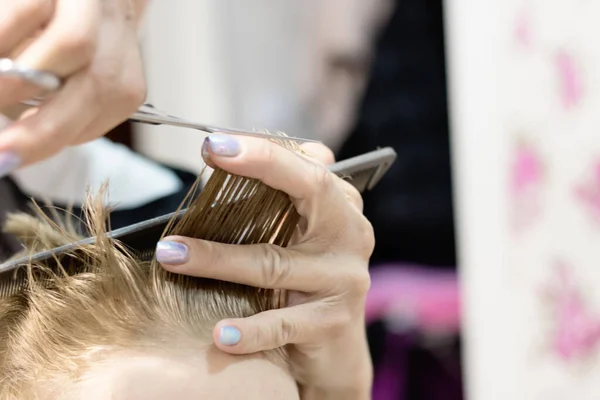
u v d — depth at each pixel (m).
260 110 1.07
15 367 0.39
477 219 0.86
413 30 1.02
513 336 0.87
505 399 0.88
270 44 1.07
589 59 0.79
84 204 0.50
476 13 0.83
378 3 1.03
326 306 0.41
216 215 0.38
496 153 0.85
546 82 0.82
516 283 0.86
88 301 0.39
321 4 1.05
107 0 0.32
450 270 1.05
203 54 1.04
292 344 0.43
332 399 0.48
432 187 1.03
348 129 1.06
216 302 0.41
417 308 1.04
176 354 0.38
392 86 1.03
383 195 1.05
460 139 0.86
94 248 0.40
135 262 0.40
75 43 0.29
